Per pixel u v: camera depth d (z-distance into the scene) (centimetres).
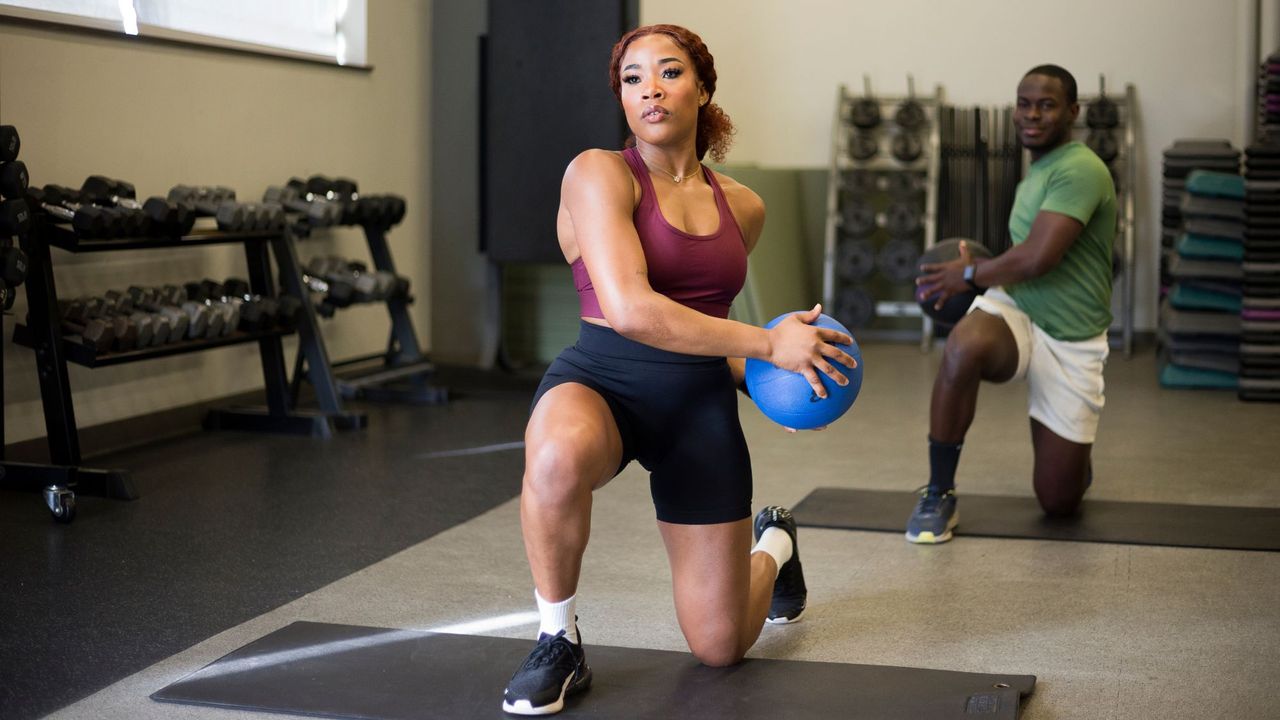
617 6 650
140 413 514
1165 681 251
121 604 301
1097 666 259
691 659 258
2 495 408
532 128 668
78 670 257
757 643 273
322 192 578
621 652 263
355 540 362
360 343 680
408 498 414
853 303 822
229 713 233
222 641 275
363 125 681
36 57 460
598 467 220
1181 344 632
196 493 418
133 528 373
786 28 830
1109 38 787
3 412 414
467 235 755
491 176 679
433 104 752
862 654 265
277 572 329
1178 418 550
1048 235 348
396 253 726
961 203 814
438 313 768
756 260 737
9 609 297
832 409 225
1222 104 777
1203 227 614
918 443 504
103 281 494
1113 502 400
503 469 459
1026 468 454
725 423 235
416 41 733
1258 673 255
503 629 281
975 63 807
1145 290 798
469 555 346
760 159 844
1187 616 291
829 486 430
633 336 217
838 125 811
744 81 839
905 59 816
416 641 271
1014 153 798
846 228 817
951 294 367
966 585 316
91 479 409
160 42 521
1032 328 366
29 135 459
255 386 585
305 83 625
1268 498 405
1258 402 589
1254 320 589
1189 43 777
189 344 462
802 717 227
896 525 373
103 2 496
